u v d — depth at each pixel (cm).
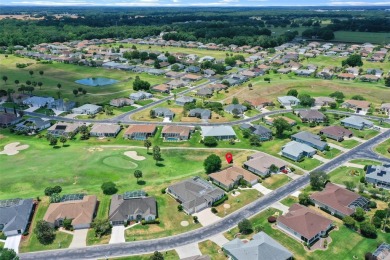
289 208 10181
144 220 9719
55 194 10431
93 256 8425
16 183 11594
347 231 9325
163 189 11206
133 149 14475
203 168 12900
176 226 9556
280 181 11906
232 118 18125
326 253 8525
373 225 9225
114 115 18588
